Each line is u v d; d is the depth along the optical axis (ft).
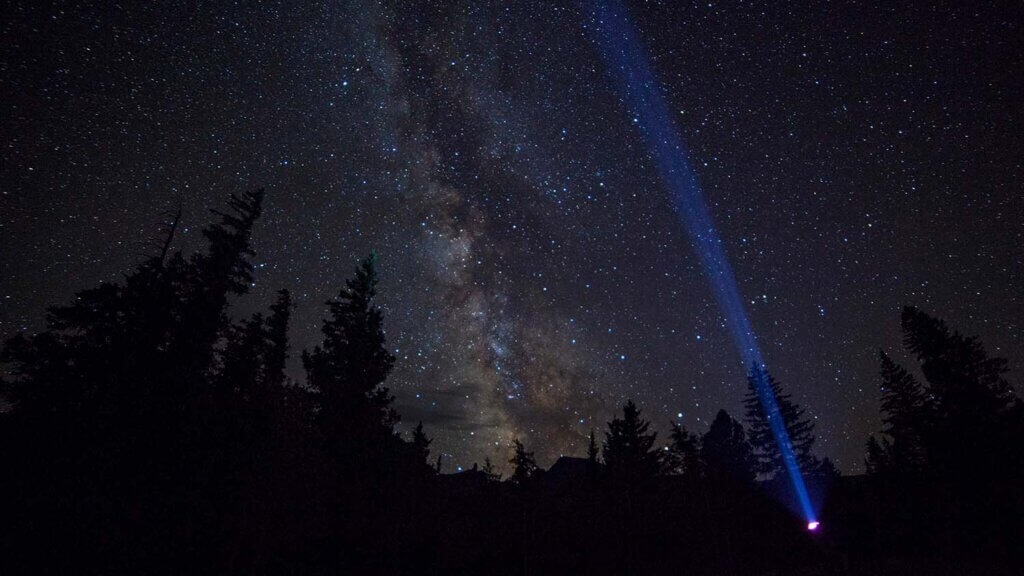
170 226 55.98
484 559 97.35
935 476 82.84
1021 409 75.36
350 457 71.72
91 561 41.65
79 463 43.80
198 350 55.52
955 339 80.23
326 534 67.05
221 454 57.36
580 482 118.83
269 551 65.16
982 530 75.31
